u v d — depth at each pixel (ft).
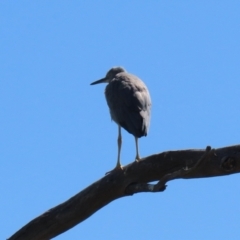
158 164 44.91
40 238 46.47
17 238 46.44
